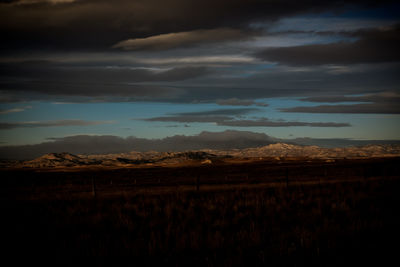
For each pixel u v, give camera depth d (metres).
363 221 9.48
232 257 6.87
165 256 7.34
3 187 45.19
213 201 15.70
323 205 13.09
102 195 21.62
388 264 6.40
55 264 7.04
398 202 12.98
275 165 123.56
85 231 10.13
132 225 10.48
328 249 7.12
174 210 13.47
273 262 6.60
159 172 93.81
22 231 10.13
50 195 24.14
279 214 11.64
